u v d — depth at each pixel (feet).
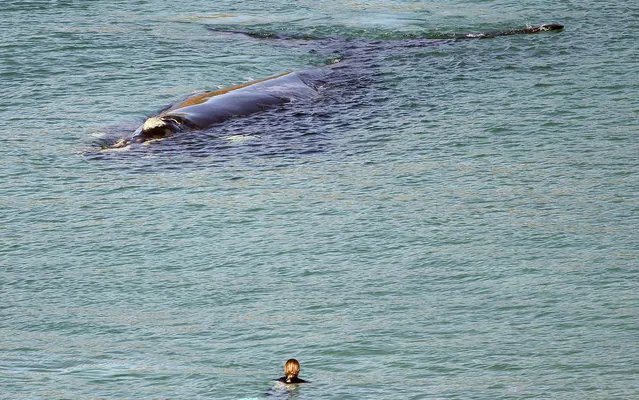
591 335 236.43
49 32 529.04
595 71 459.73
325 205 323.16
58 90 439.63
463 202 322.75
